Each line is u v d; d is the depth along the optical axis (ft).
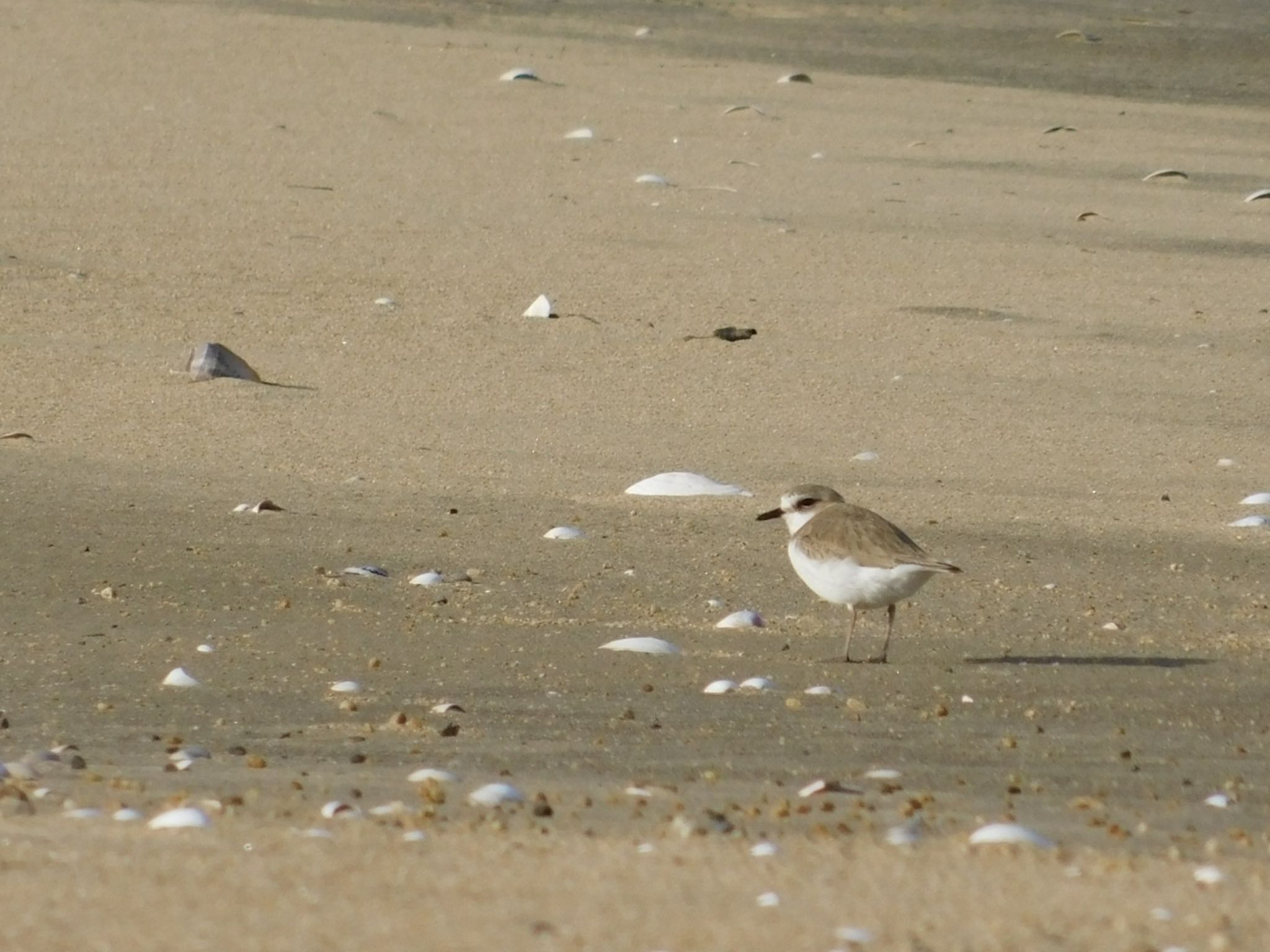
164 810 23.21
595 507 47.37
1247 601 40.78
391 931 18.10
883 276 83.15
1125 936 18.60
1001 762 27.91
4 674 31.81
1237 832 23.59
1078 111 129.39
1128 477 53.93
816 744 28.55
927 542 44.91
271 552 41.63
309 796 24.29
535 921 18.49
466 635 35.32
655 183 100.99
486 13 150.92
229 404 58.23
